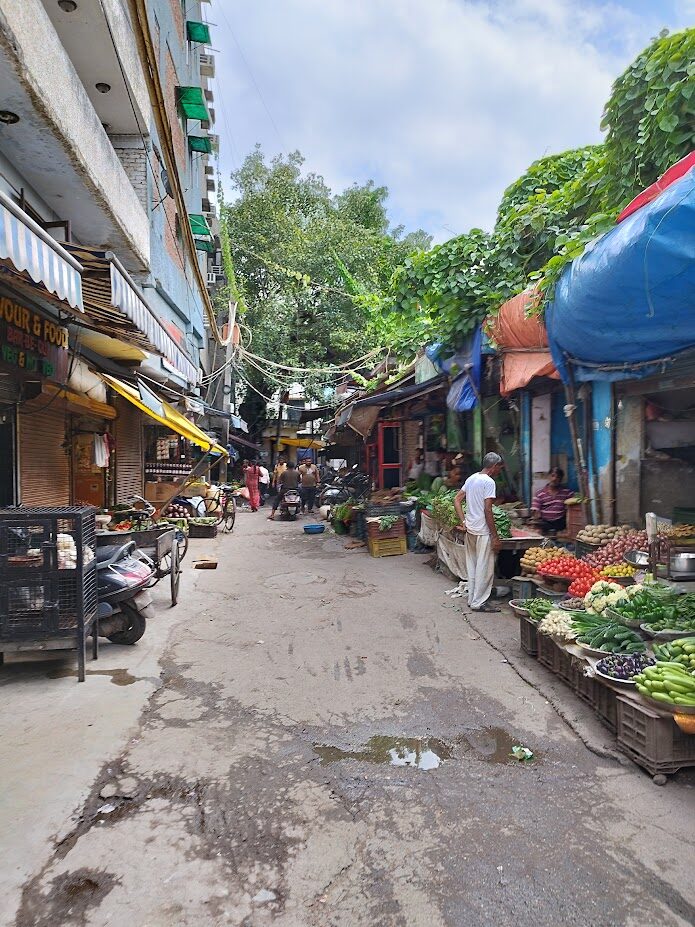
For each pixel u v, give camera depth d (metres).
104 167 7.21
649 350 5.62
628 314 4.59
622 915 2.35
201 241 22.38
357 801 3.14
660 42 6.04
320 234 26.08
